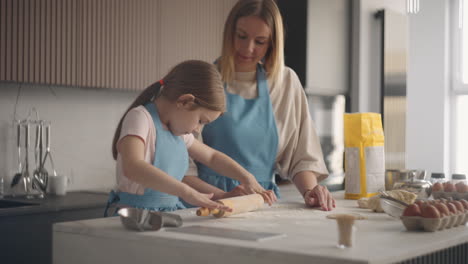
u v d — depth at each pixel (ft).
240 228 3.67
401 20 13.15
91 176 9.61
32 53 7.79
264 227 3.71
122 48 8.86
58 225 3.73
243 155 5.82
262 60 6.35
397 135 13.00
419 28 17.20
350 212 4.66
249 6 5.74
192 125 4.54
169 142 4.67
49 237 7.08
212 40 10.27
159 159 4.58
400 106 13.14
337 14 11.91
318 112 11.42
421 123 17.26
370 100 12.63
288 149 6.12
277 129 5.98
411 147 17.43
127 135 4.39
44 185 8.42
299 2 11.11
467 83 16.84
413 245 3.06
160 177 4.12
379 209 4.68
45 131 8.92
